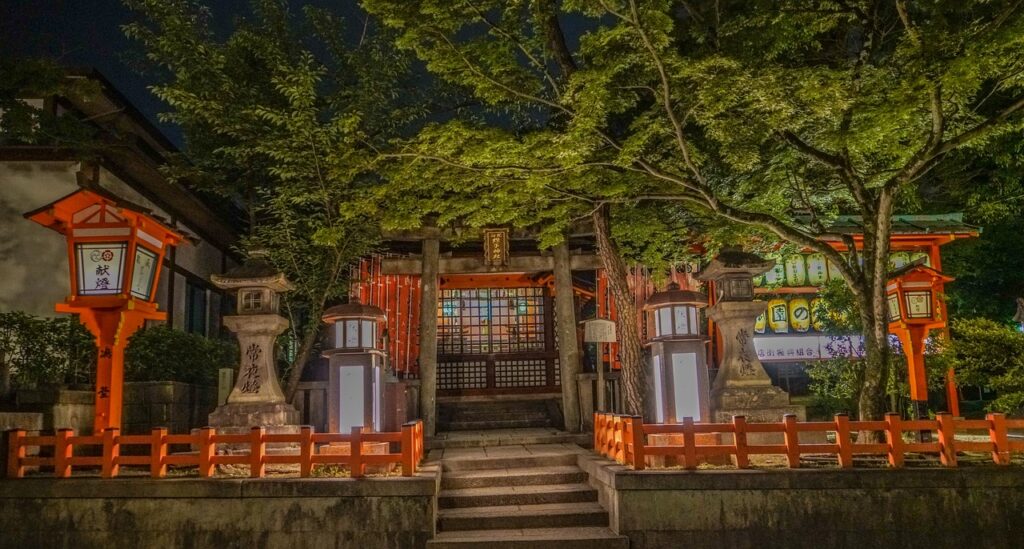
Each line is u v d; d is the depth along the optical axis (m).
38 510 9.54
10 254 14.81
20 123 12.71
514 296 19.36
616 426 11.18
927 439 13.41
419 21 10.43
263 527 9.55
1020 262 20.48
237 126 14.89
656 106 11.41
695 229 15.13
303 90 13.37
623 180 12.34
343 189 14.52
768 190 13.27
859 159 12.88
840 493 9.66
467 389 18.84
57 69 12.84
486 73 11.15
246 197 17.92
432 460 12.27
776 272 17.39
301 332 18.28
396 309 16.73
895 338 16.52
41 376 12.18
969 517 9.62
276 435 9.92
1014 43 9.74
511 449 13.81
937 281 13.41
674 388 11.39
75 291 9.97
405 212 12.59
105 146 14.29
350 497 9.62
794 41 11.95
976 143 11.98
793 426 10.00
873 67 11.39
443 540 9.59
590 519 10.36
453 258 16.23
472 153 11.00
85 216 10.05
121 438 9.84
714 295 17.27
